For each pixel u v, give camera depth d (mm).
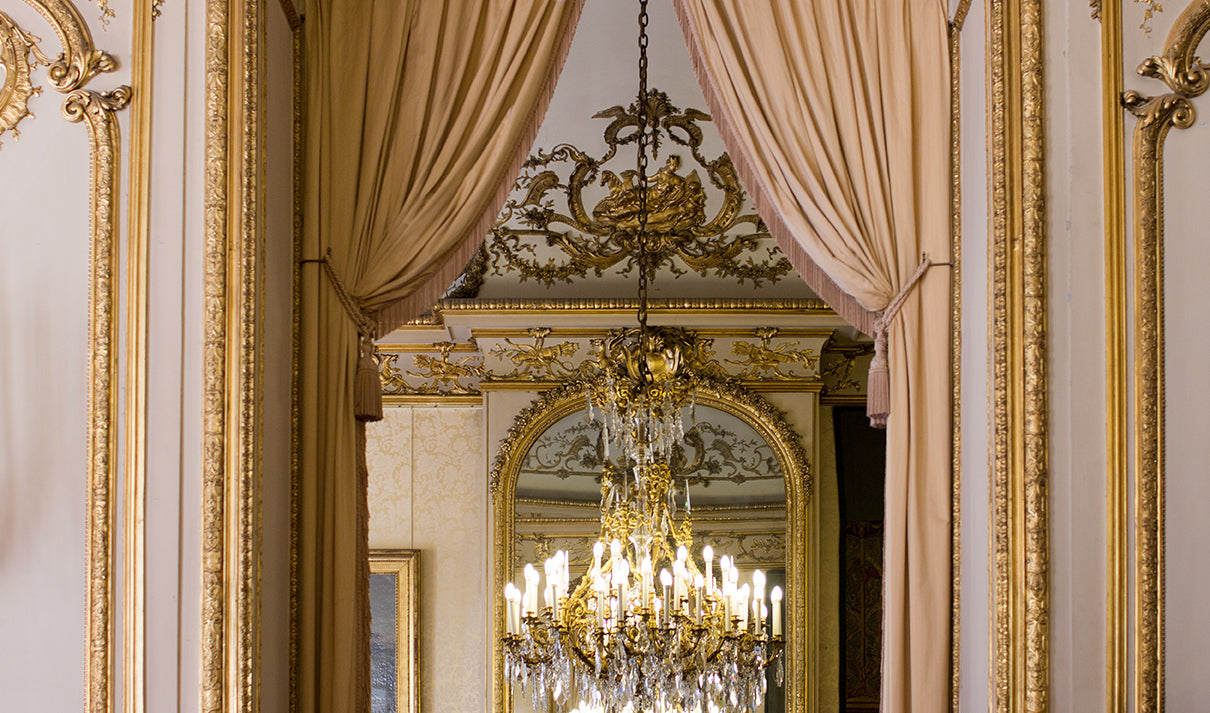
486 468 6012
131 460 2859
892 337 3438
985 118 3059
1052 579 2740
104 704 2816
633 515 4355
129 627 2832
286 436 3287
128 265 2900
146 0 2957
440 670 6133
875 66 3537
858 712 6066
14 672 2832
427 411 6273
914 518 3357
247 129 2928
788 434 5953
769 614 5949
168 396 2879
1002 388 2824
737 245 5910
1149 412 2727
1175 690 2697
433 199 3494
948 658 3311
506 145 3553
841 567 6109
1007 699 2779
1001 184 2850
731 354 6020
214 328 2865
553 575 4250
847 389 6203
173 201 2920
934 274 3424
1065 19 2818
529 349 6023
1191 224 2764
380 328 3547
